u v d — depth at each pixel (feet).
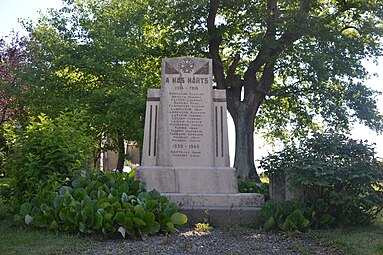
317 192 26.58
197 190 29.84
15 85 65.98
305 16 62.54
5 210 29.58
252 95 71.56
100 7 73.05
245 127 70.59
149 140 31.30
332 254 19.90
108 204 22.39
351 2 68.95
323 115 70.18
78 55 63.31
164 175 29.96
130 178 30.32
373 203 25.52
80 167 28.25
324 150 26.89
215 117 31.73
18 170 27.43
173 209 24.73
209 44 71.92
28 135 28.19
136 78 65.26
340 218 26.18
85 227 21.99
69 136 28.73
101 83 65.00
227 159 31.09
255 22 67.72
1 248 19.67
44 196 25.13
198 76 31.86
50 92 61.93
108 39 63.67
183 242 21.61
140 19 70.13
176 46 70.03
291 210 25.34
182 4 67.31
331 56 63.36
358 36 72.23
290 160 28.02
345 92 69.46
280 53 65.16
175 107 31.40
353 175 24.67
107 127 62.95
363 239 22.52
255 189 33.47
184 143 30.99
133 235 21.93
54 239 21.33
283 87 73.77
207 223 26.45
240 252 20.02
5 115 67.97
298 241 22.24
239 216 26.99
